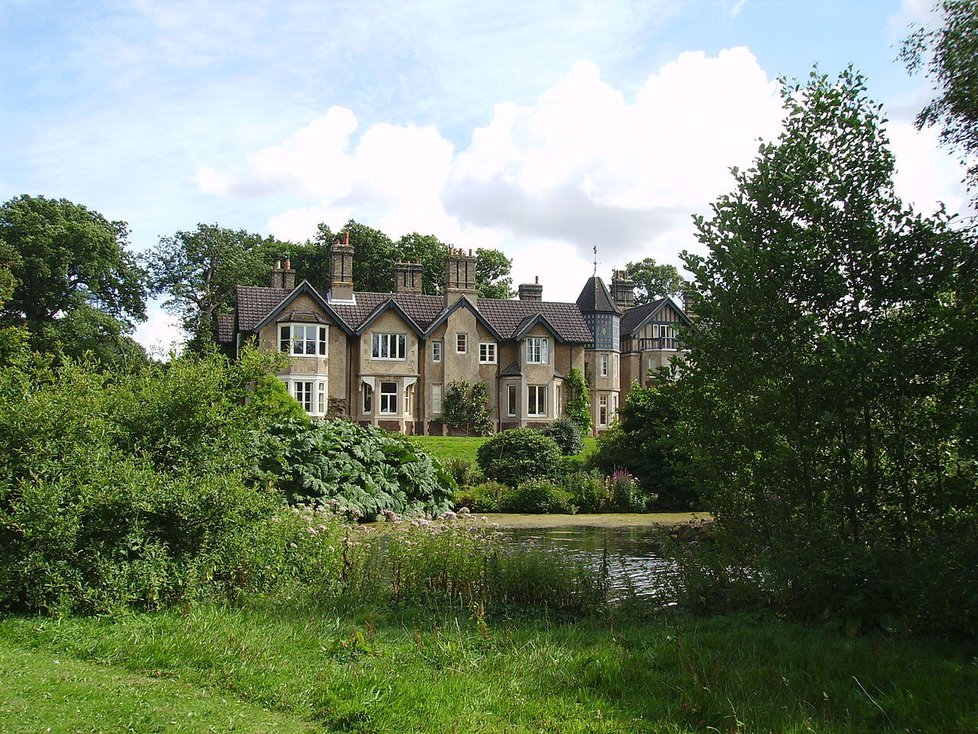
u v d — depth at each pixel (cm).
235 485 877
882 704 509
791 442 777
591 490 2452
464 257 4931
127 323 5441
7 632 702
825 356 734
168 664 623
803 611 751
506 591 936
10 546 771
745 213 824
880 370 716
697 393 840
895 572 691
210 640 671
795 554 745
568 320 5209
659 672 604
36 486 788
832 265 782
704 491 872
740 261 798
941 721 484
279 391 2681
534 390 4934
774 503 801
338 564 944
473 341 4859
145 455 868
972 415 689
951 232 748
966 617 655
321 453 1958
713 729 491
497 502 2408
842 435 755
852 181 789
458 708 531
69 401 856
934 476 740
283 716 525
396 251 6944
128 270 5359
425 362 4797
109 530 805
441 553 959
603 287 5459
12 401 842
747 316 798
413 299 5053
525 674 610
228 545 875
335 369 4597
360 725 502
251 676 592
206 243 6800
